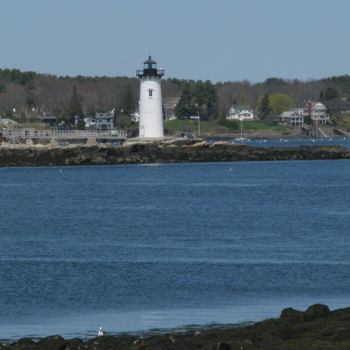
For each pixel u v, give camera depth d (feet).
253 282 518.78
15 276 539.29
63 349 340.80
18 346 349.00
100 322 424.46
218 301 468.34
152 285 512.22
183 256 616.80
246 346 331.36
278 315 432.25
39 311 448.65
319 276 535.19
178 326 413.18
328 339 336.08
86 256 619.26
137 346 339.57
